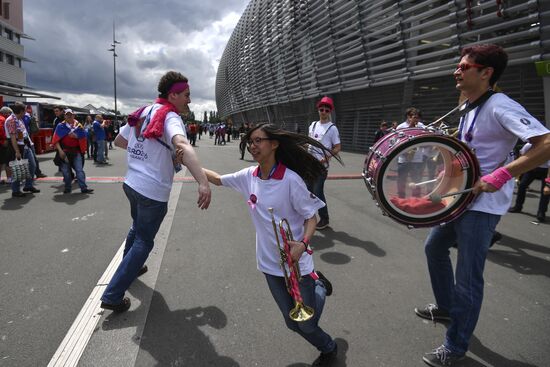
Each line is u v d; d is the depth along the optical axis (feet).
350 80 62.64
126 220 19.16
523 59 34.91
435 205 7.97
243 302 10.89
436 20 42.39
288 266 7.03
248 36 129.29
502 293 11.84
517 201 22.49
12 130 23.24
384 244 16.40
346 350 8.78
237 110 170.40
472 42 40.11
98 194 25.44
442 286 9.77
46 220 18.92
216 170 42.37
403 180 8.04
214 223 19.10
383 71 55.98
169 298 11.05
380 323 9.95
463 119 8.47
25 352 8.37
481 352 8.77
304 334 7.66
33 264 13.32
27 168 24.16
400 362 8.39
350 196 27.14
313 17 71.92
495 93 7.77
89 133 48.75
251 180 7.77
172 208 22.25
